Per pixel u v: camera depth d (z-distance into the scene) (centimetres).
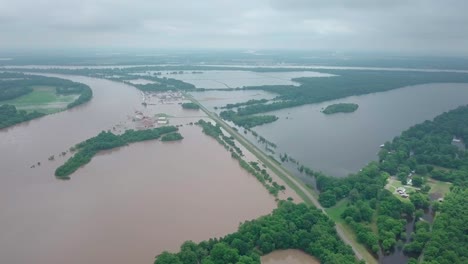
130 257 13438
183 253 12788
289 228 14688
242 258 12531
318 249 13562
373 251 14150
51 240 14388
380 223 15525
